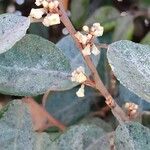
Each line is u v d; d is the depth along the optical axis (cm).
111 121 33
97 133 28
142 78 22
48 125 32
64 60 25
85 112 33
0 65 25
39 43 25
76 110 33
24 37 25
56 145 26
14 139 25
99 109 35
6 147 25
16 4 39
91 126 28
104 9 36
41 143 26
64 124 33
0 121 25
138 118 28
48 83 25
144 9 38
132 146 25
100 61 34
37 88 25
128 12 38
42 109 31
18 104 26
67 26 23
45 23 22
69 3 39
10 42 22
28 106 26
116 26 36
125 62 23
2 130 25
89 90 33
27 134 25
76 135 27
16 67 25
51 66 25
